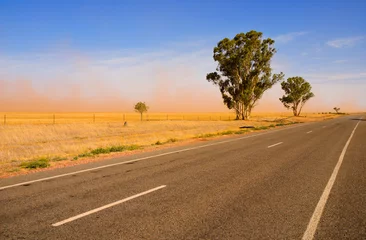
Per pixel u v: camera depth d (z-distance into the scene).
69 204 5.00
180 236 3.68
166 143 16.23
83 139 20.55
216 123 42.56
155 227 3.98
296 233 3.78
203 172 7.78
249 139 17.50
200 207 4.83
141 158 10.32
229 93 54.06
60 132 24.67
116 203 5.05
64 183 6.55
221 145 14.42
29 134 22.03
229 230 3.87
